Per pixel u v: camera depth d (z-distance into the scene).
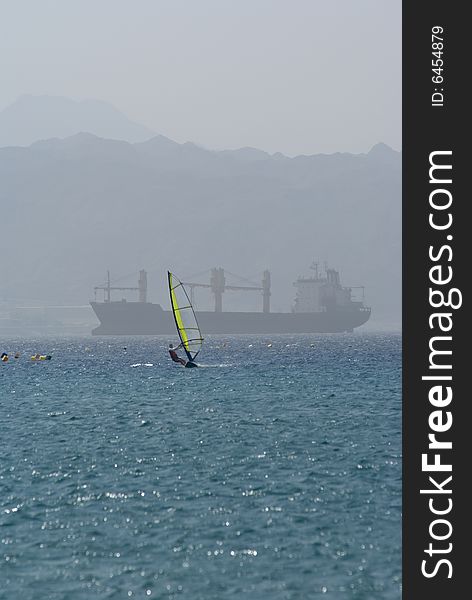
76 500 149.88
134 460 188.88
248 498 150.00
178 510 141.88
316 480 164.50
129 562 116.62
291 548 121.69
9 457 195.25
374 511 141.38
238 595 104.62
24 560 117.81
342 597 104.12
